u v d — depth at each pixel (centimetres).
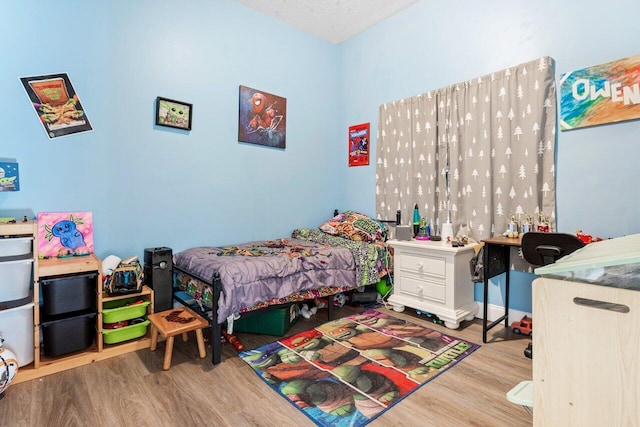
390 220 337
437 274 255
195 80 277
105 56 231
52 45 210
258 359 202
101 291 199
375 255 291
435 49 299
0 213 195
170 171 265
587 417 75
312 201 373
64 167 216
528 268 242
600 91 210
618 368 71
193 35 275
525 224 241
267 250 264
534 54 239
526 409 145
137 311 216
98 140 229
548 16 232
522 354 208
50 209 212
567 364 78
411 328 251
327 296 271
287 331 247
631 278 69
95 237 230
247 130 313
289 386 172
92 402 157
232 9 301
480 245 246
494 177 258
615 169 207
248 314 213
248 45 313
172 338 191
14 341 175
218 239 296
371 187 362
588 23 215
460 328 252
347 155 388
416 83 315
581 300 76
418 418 147
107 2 231
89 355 195
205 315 217
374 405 156
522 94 241
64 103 215
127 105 242
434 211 298
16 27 198
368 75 360
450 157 284
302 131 362
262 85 325
